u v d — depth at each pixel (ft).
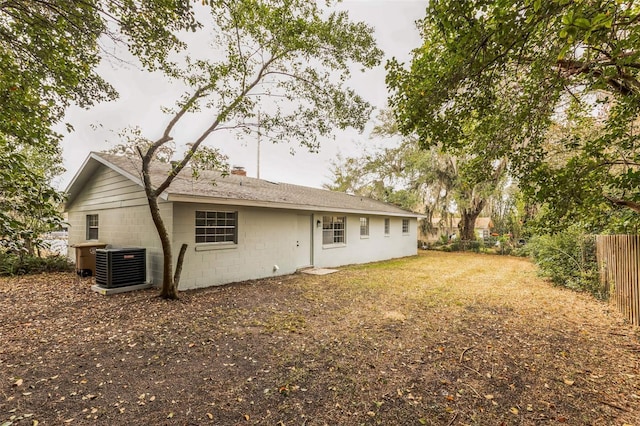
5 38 11.98
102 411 8.33
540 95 10.26
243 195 26.48
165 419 8.03
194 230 23.66
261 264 28.73
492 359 11.69
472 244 62.39
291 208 30.68
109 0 12.06
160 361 11.32
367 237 44.88
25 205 10.50
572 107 14.52
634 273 15.81
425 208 65.41
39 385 9.61
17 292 22.04
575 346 12.90
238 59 18.03
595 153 11.68
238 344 12.93
